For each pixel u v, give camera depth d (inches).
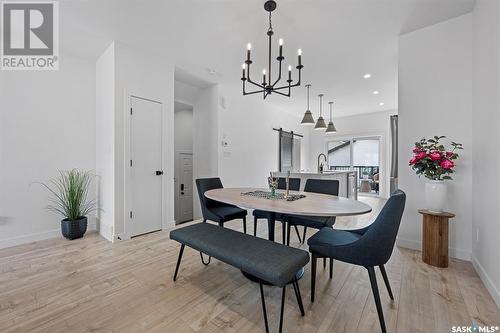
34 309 61.6
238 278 79.2
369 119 266.5
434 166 89.5
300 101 218.1
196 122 185.2
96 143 134.6
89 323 56.6
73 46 117.0
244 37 107.5
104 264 88.7
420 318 58.8
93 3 84.6
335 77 156.3
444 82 96.7
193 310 62.0
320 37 106.7
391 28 100.2
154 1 83.6
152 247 106.0
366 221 156.9
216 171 172.9
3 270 83.3
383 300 66.6
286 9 87.4
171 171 137.0
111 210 115.3
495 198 68.2
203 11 89.1
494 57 69.7
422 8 87.6
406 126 105.0
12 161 110.1
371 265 56.9
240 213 106.5
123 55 115.1
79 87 129.6
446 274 81.5
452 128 95.3
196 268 86.2
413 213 104.3
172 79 135.8
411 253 100.0
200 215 180.7
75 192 119.8
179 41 112.3
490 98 72.7
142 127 123.3
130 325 56.1
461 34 92.9
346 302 65.7
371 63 134.4
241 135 195.2
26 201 113.7
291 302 66.0
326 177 181.3
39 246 107.3
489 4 73.4
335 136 291.1
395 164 244.4
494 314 60.2
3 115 107.8
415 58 102.5
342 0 82.4
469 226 92.1
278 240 119.6
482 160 79.8
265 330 54.3
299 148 285.6
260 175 217.5
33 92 115.7
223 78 161.0
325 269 86.4
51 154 121.0
